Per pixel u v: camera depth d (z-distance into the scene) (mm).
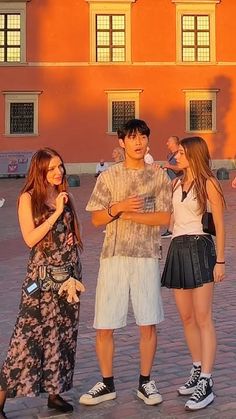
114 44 35969
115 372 5691
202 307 4828
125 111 36188
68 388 4668
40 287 4520
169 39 36031
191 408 4664
